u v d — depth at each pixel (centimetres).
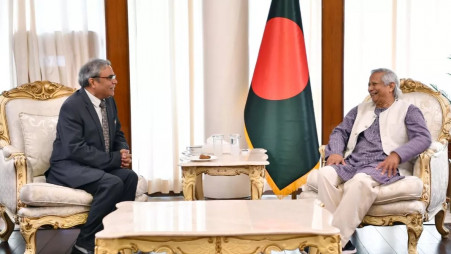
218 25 442
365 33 458
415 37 458
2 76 448
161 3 456
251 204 256
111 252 209
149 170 465
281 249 212
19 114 339
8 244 340
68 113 315
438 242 334
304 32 461
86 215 302
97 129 321
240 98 450
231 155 358
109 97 341
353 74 461
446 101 340
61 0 439
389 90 331
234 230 209
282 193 416
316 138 419
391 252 318
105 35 449
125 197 323
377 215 292
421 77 460
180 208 249
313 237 212
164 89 464
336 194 304
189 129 467
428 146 307
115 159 320
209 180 457
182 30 461
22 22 438
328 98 454
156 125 464
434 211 316
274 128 414
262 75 421
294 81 417
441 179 315
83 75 322
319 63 462
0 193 327
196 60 466
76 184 305
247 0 448
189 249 212
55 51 443
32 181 327
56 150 319
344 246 293
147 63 458
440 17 456
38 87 353
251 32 463
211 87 447
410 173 317
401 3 455
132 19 455
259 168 329
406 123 323
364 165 319
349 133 350
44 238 357
